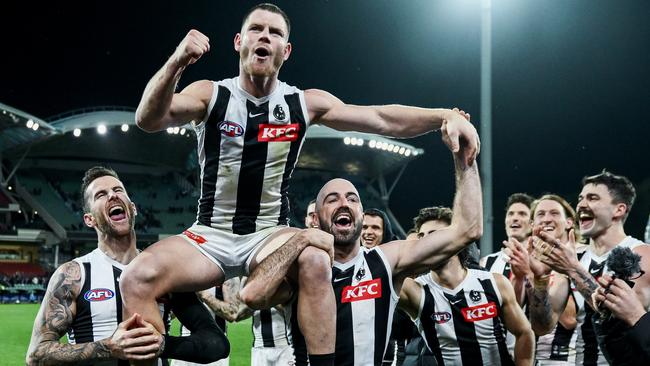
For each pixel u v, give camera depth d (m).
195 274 3.51
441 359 4.76
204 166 3.66
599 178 4.92
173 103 3.37
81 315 4.15
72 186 38.00
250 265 3.61
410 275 4.23
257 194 3.64
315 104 3.74
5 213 34.59
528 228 6.87
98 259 4.32
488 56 13.49
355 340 4.04
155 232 36.34
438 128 3.88
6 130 31.80
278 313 6.68
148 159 38.44
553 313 4.63
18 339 14.48
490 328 4.69
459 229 4.00
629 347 3.50
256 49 3.50
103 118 32.50
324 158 38.19
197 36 3.10
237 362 10.88
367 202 39.69
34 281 30.97
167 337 3.40
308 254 3.43
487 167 13.26
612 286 3.53
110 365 4.07
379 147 33.88
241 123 3.56
